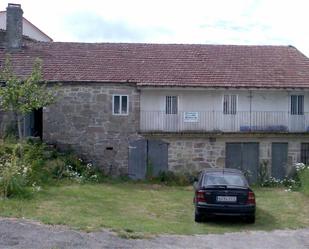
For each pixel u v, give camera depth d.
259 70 27.58
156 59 27.81
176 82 25.42
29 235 11.20
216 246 12.24
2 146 21.55
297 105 27.09
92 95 25.56
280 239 13.66
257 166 26.41
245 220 15.98
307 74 27.70
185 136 25.75
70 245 10.55
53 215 14.08
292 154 26.67
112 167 25.73
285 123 26.75
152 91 25.91
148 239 12.27
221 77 26.38
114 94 25.59
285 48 30.73
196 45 29.94
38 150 22.83
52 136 25.58
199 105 26.27
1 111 25.47
